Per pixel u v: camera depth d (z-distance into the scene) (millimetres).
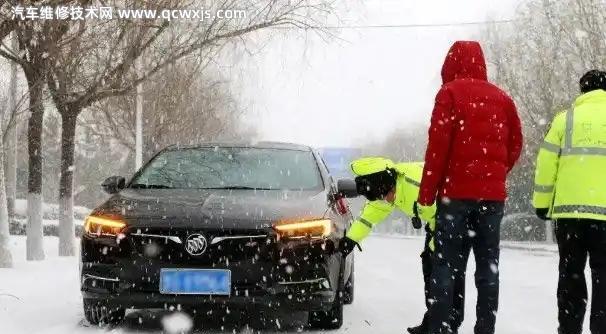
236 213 4918
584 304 4582
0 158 10258
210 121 24094
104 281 4855
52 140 41062
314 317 5262
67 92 13586
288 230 4828
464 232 4516
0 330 5137
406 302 6859
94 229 4961
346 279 5664
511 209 38969
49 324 5422
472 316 6109
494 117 4547
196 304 4750
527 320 6035
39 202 12773
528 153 29984
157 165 6117
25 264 10812
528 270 12234
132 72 14516
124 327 5301
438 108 4504
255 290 4754
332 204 5457
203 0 15086
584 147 4473
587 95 4648
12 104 15172
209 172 5906
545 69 27109
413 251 18188
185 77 21312
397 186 4910
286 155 6215
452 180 4496
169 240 4785
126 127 24078
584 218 4430
